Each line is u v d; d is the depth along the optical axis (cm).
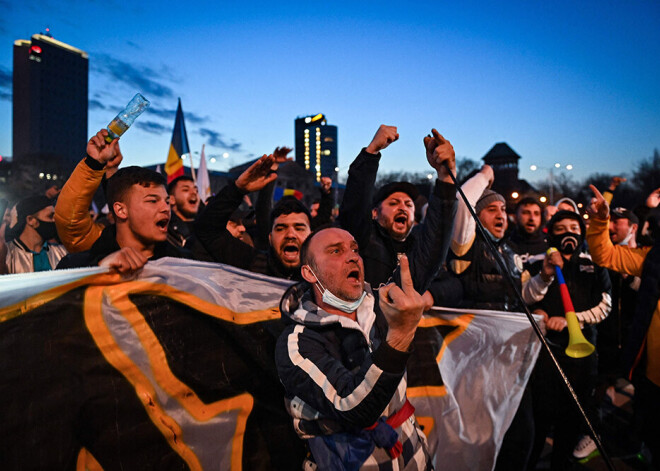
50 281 146
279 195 1159
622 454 362
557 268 263
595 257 306
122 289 163
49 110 13638
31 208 346
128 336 163
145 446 162
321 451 152
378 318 180
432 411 222
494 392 236
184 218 446
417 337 227
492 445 230
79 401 152
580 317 295
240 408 179
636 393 280
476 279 268
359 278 164
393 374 127
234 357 181
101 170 193
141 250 200
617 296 387
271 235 252
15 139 13412
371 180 232
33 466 143
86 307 156
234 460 176
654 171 4072
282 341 157
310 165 14800
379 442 150
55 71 13812
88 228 208
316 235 168
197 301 178
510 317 241
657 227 280
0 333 139
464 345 235
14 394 141
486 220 289
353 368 154
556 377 286
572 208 520
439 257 192
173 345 171
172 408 168
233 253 246
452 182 185
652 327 267
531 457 300
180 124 654
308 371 144
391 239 260
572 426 293
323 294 162
